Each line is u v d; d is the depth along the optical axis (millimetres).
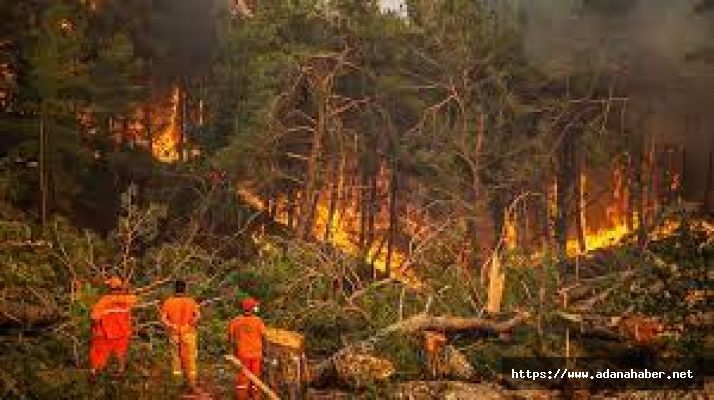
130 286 18500
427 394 14289
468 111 38438
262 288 18922
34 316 15125
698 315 16688
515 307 19281
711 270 16391
